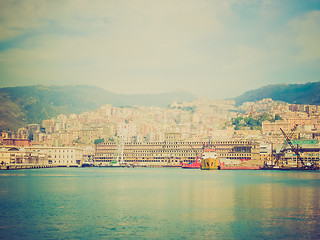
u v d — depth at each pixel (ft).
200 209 431.02
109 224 359.46
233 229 338.95
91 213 410.31
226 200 498.69
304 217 384.27
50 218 385.50
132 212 415.03
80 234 326.03
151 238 313.73
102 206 452.76
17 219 381.60
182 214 402.72
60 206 453.58
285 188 648.38
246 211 416.67
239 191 601.62
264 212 410.52
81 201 493.77
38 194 565.94
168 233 327.67
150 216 393.70
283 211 415.44
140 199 511.40
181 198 519.60
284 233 324.80
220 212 412.57
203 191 606.14
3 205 461.78
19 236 320.50
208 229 339.77
